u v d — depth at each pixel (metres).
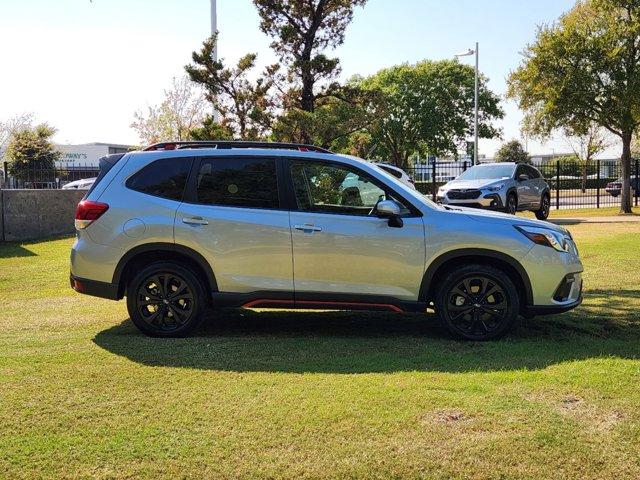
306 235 5.80
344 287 5.82
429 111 52.31
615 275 9.22
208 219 5.84
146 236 5.85
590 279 8.93
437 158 55.94
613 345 5.56
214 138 14.67
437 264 5.79
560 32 21.66
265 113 15.41
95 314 7.08
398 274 5.80
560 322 6.50
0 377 4.67
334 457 3.38
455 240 5.74
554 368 4.80
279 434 3.66
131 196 5.95
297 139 15.23
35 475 3.22
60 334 6.09
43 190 15.65
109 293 5.91
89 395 4.30
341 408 4.01
